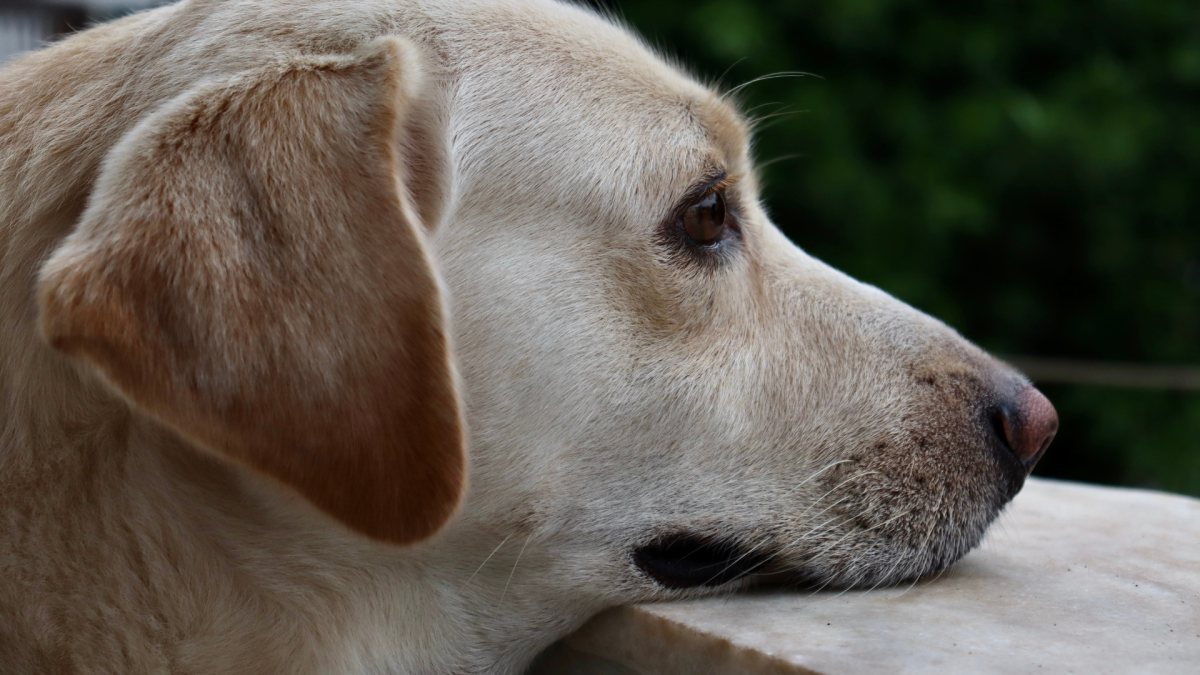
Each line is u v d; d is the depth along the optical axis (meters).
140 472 0.82
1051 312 2.02
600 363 0.84
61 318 0.77
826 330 0.87
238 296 0.79
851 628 0.81
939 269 1.90
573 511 0.84
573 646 0.86
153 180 0.79
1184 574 0.85
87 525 0.82
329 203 0.79
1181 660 0.78
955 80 1.90
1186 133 1.92
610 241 0.84
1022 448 0.87
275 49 0.82
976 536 0.86
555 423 0.84
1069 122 1.80
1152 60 1.96
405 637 0.84
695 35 1.75
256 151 0.79
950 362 0.87
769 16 1.81
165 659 0.82
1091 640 0.80
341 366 0.79
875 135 1.86
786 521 0.85
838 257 1.80
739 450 0.85
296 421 0.79
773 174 1.78
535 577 0.84
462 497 0.80
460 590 0.84
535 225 0.83
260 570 0.83
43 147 0.83
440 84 0.83
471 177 0.83
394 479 0.79
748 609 0.83
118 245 0.78
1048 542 0.89
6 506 0.82
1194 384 1.75
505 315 0.83
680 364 0.84
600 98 0.85
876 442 0.86
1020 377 0.88
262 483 0.82
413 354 0.79
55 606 0.82
